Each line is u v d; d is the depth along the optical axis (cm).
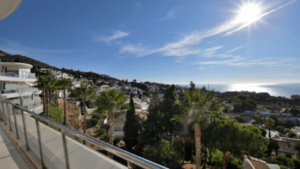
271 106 14175
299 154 3259
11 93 2338
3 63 2622
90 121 3612
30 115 224
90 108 4878
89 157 149
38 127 207
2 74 2302
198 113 1018
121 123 3538
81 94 2177
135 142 2100
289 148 3506
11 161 222
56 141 183
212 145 1530
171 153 1371
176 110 1881
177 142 1853
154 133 2059
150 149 1452
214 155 1867
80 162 154
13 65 2678
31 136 238
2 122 410
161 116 1903
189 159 2022
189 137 1795
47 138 197
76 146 159
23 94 2634
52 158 188
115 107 1395
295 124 8638
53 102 3659
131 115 2120
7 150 255
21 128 282
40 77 2048
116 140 2425
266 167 1318
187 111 1062
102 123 3631
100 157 141
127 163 111
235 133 1399
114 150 111
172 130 1903
